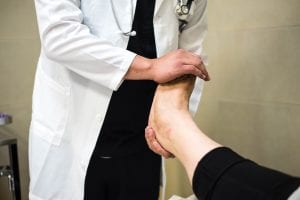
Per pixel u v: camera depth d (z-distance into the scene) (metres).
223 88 1.47
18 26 1.62
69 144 0.99
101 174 0.99
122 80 0.80
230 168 0.38
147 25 0.91
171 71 0.71
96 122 0.94
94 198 1.00
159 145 0.60
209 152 0.42
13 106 1.68
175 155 0.53
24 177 1.77
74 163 1.00
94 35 0.85
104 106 0.92
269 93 1.34
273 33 1.29
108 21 0.88
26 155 1.75
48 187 1.02
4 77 1.63
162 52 0.93
